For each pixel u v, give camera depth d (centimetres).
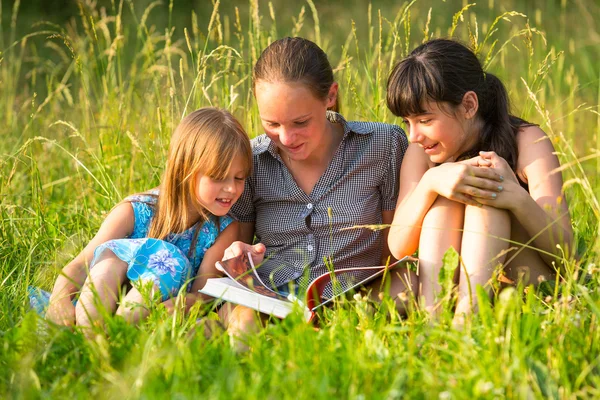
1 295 351
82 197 492
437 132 331
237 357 274
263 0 1195
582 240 388
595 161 590
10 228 431
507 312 267
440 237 316
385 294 294
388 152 368
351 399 228
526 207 308
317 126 341
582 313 286
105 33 549
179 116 480
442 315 277
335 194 365
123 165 496
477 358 246
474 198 310
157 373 248
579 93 803
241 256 342
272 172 371
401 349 265
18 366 257
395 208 375
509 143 341
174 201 362
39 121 605
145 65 559
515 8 1110
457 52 335
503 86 348
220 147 343
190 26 1136
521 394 231
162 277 330
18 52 975
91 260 356
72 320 309
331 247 363
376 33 1073
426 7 1146
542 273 335
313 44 350
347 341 263
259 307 307
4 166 482
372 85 468
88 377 254
